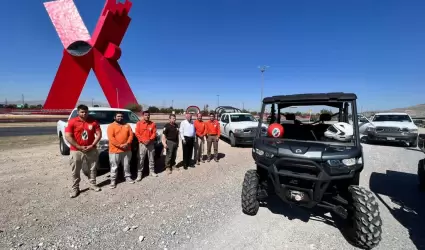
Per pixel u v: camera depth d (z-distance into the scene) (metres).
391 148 10.37
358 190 2.82
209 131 7.48
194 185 5.06
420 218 3.62
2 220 3.29
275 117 4.23
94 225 3.23
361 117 13.88
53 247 2.69
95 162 4.53
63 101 29.48
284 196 3.07
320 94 3.51
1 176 5.38
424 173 4.75
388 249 2.79
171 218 3.49
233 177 5.71
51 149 8.90
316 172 2.84
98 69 29.75
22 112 34.25
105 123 6.41
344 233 3.05
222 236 3.01
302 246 2.82
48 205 3.85
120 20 29.97
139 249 2.70
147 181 5.32
